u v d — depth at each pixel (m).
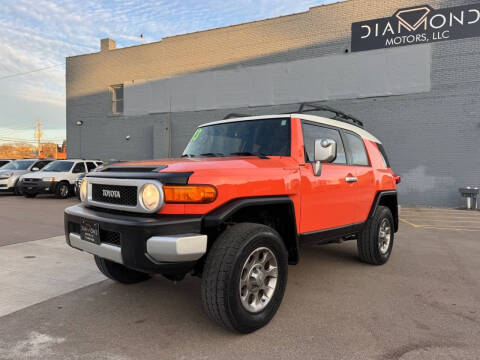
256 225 2.93
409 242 6.58
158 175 2.68
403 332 2.88
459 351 2.58
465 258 5.35
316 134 3.93
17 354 2.52
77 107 21.09
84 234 3.06
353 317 3.17
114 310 3.31
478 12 12.05
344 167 4.22
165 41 18.16
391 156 13.38
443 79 12.56
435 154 12.74
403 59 13.12
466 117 12.27
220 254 2.67
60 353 2.54
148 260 2.55
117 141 19.92
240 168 2.95
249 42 16.05
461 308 3.38
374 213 4.82
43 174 14.27
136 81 19.11
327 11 14.38
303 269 4.73
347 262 5.11
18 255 5.27
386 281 4.21
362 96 13.80
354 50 13.93
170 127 18.14
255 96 15.96
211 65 16.98
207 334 2.84
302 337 2.79
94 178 3.18
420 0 12.79
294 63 15.09
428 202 12.88
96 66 20.33
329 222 3.91
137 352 2.56
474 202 11.94
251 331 2.84
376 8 13.49
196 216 2.64
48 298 3.61
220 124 4.19
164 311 3.30
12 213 9.90
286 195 3.28
